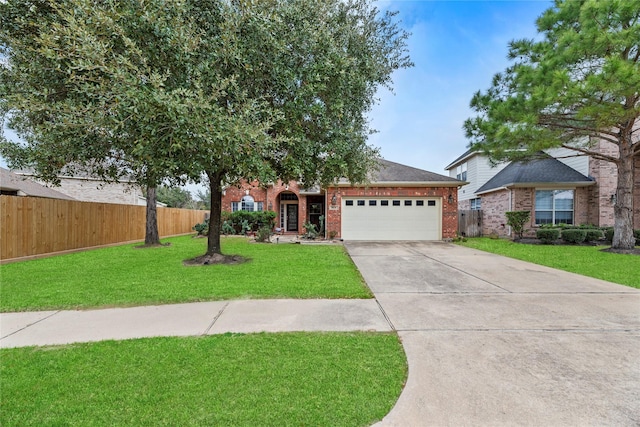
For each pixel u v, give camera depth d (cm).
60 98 649
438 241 1426
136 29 541
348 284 589
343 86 702
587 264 816
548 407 225
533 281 629
